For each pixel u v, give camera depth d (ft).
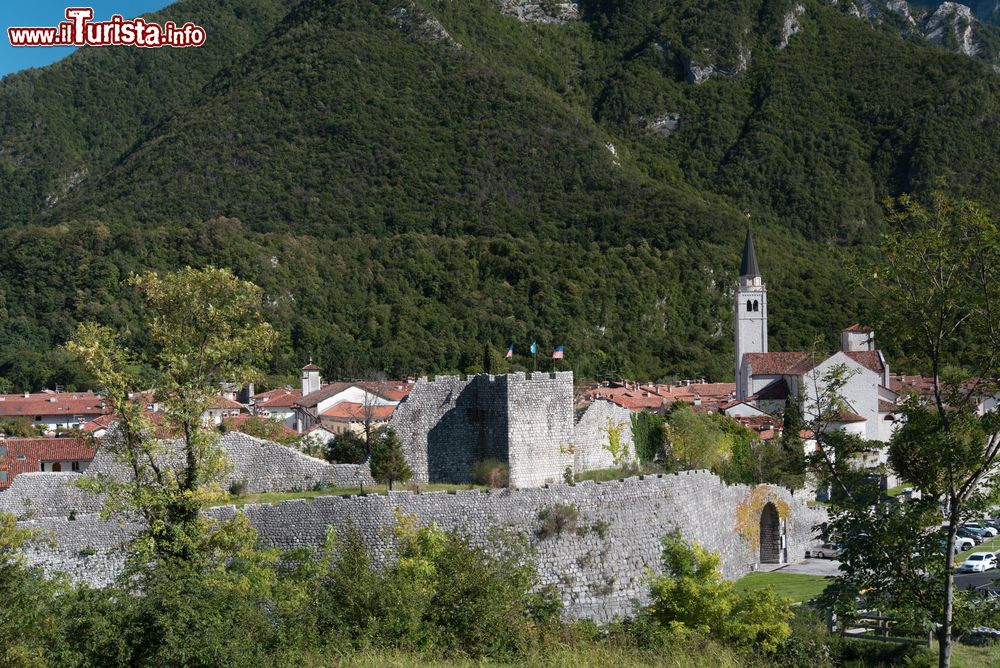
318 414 642.22
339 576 215.92
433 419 359.66
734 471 437.99
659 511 337.72
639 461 421.18
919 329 168.86
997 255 164.25
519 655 207.10
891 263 171.22
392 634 203.62
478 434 360.07
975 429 164.86
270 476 343.05
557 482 358.43
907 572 165.37
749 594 253.03
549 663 200.54
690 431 436.76
